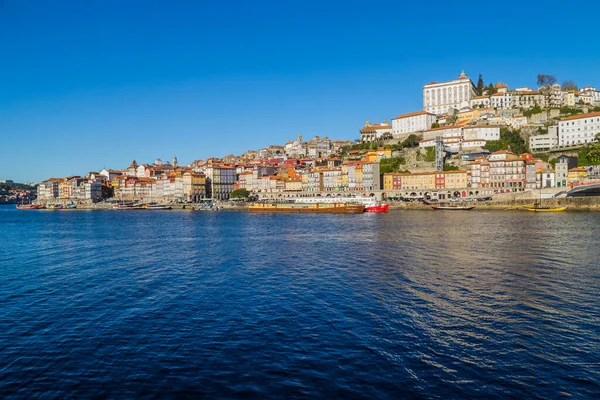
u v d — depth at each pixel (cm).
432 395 2658
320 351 3241
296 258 6956
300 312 4094
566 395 2653
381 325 3728
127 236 10962
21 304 4556
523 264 6072
